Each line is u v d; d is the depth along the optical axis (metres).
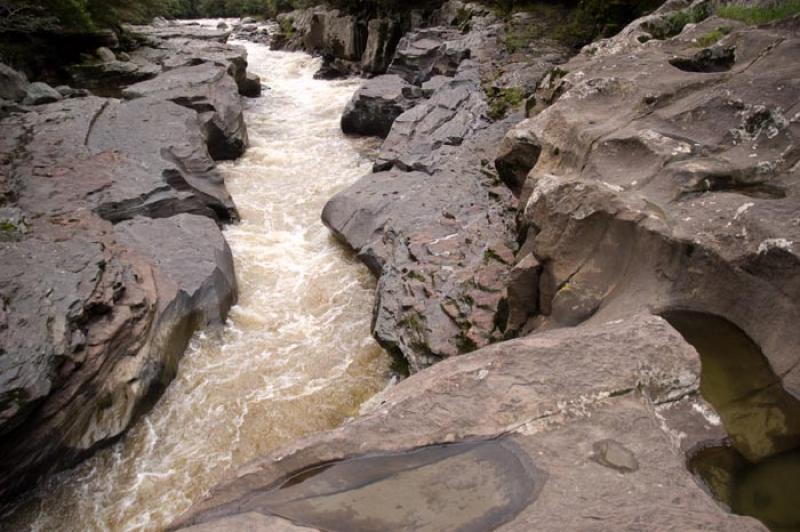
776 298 3.47
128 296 6.54
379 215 9.23
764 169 4.34
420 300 6.91
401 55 18.70
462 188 9.34
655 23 9.46
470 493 2.46
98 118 12.09
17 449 5.08
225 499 2.63
